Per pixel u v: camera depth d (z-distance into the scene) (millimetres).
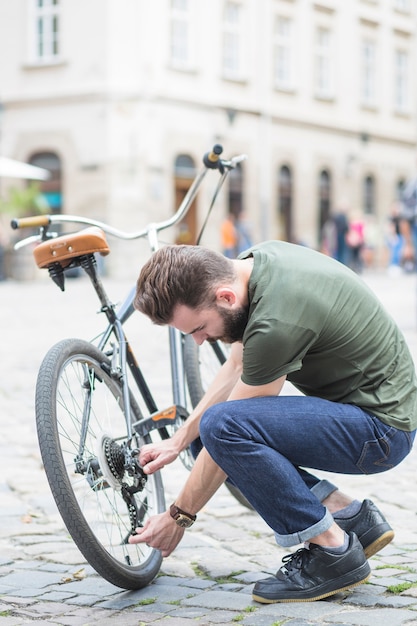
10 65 29297
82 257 3879
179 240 29781
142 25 28250
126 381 3863
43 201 26938
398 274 29266
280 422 3400
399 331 3590
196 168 30156
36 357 10750
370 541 3668
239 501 4758
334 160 36000
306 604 3471
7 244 26359
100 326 13641
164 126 28938
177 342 4328
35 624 3342
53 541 4383
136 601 3574
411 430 3510
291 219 34062
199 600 3574
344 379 3471
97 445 3588
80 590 3707
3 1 29312
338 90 36156
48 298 19422
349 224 29859
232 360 3760
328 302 3365
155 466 3672
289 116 33656
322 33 35656
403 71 40062
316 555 3496
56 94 28625
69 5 28406
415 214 14875
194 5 30047
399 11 39344
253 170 32219
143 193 28438
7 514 4848
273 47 33062
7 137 29406
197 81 30078
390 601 3459
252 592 3551
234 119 31172
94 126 28266
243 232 29297
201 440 3598
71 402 3580
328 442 3426
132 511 3766
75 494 3473
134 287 4082
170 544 3656
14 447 6441
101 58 28078
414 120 40375
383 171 38688
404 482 5453
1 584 3785
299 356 3361
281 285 3326
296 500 3432
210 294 3266
